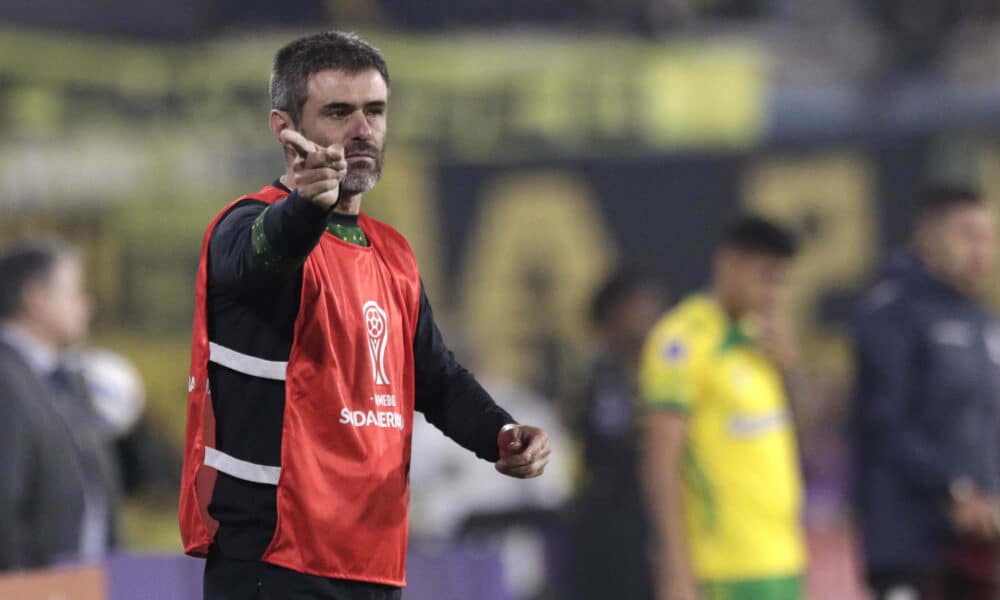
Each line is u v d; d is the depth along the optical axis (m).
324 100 8.82
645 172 34.88
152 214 32.44
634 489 24.16
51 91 31.97
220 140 32.72
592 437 24.56
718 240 34.91
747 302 17.75
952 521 18.56
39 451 15.29
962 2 35.66
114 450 19.28
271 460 8.81
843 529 32.56
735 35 35.25
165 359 32.25
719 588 17.47
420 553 15.23
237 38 32.91
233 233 8.65
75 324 17.12
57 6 31.94
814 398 33.50
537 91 34.56
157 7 32.47
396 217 33.81
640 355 25.03
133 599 13.69
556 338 34.19
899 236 35.06
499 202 34.47
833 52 35.47
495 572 15.43
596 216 34.72
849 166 35.19
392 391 9.34
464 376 9.98
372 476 9.07
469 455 24.81
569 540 25.55
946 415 18.80
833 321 34.94
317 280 8.91
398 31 33.94
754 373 17.83
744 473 17.58
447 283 34.12
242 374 8.87
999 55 35.34
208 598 8.92
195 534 8.91
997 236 34.66
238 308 8.87
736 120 35.12
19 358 15.59
